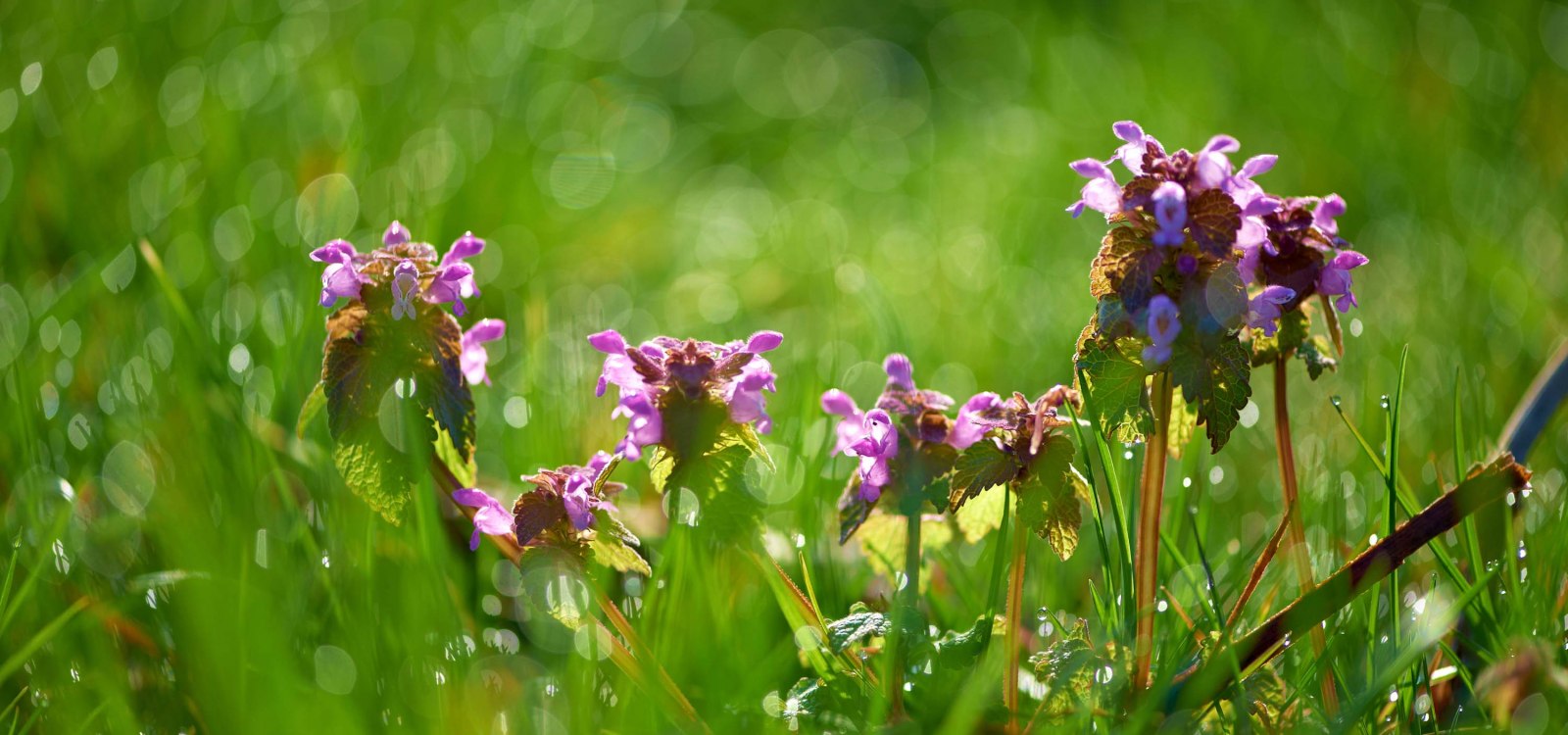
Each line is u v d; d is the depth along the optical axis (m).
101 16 1.08
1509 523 0.66
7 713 0.66
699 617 0.69
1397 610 0.66
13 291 0.82
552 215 1.23
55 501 0.73
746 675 0.67
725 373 0.64
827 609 0.71
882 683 0.65
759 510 0.64
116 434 0.76
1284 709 0.64
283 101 1.12
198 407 0.75
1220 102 1.51
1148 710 0.62
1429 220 1.17
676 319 1.09
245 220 0.90
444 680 0.65
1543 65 1.43
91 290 0.80
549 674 0.67
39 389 0.77
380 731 0.65
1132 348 0.63
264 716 0.64
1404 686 0.65
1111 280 0.63
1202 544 0.73
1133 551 0.70
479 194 1.13
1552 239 1.05
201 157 0.97
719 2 2.22
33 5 1.05
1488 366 0.85
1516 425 0.71
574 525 0.64
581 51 1.74
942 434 0.66
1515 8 1.54
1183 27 1.73
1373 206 1.25
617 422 0.81
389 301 0.65
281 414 0.78
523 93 1.31
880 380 0.89
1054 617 0.68
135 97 1.02
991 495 0.68
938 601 0.71
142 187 0.92
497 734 0.65
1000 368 0.95
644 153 1.64
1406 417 0.82
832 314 0.99
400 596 0.68
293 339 0.78
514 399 0.82
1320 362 0.66
